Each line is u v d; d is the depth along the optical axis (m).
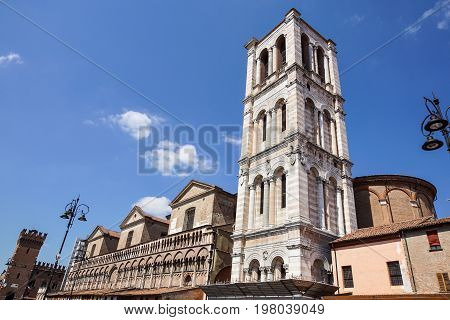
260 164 34.62
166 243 46.69
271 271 27.44
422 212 37.94
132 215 67.50
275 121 35.81
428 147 15.02
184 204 52.16
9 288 82.38
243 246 31.31
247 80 44.47
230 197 48.84
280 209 30.27
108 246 72.94
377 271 24.58
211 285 27.66
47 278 87.94
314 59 41.34
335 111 39.09
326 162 33.53
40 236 91.38
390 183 38.53
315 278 26.17
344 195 33.56
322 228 29.06
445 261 21.88
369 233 27.11
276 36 42.72
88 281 64.19
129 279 51.66
